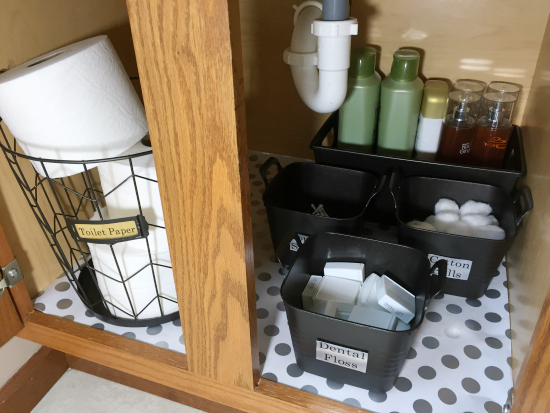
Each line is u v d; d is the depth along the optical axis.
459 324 0.59
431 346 0.57
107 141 0.48
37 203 0.60
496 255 0.57
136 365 0.58
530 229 0.59
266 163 0.65
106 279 0.58
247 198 0.40
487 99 0.65
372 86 0.66
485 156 0.67
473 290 0.62
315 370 0.54
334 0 0.50
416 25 0.71
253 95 0.88
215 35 0.32
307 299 0.57
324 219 0.60
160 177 0.40
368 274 0.60
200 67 0.33
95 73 0.46
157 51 0.34
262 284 0.67
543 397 0.43
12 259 0.58
